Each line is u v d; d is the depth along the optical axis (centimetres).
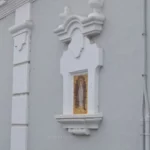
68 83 871
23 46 1057
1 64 1184
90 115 783
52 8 966
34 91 1009
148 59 699
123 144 727
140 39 715
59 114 905
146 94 689
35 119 994
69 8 891
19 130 1042
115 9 772
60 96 909
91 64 804
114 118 752
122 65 747
